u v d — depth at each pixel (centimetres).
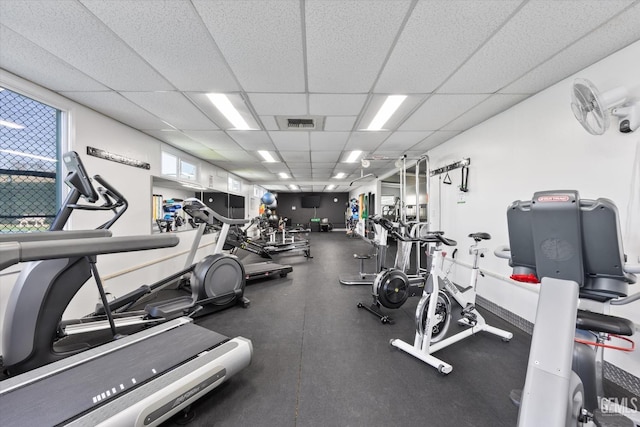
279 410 156
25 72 205
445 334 237
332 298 365
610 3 137
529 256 124
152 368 146
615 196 181
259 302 348
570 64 197
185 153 491
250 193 993
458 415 152
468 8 142
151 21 150
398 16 147
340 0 135
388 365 202
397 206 768
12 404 115
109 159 302
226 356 166
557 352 102
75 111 260
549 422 95
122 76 213
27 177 228
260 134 381
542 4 139
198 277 298
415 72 210
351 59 191
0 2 133
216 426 144
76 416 111
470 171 347
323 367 199
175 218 451
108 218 302
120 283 311
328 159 576
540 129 241
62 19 148
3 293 196
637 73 169
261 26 155
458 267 372
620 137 178
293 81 225
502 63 196
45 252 82
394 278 293
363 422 147
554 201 105
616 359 177
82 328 202
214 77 217
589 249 103
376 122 331
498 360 208
